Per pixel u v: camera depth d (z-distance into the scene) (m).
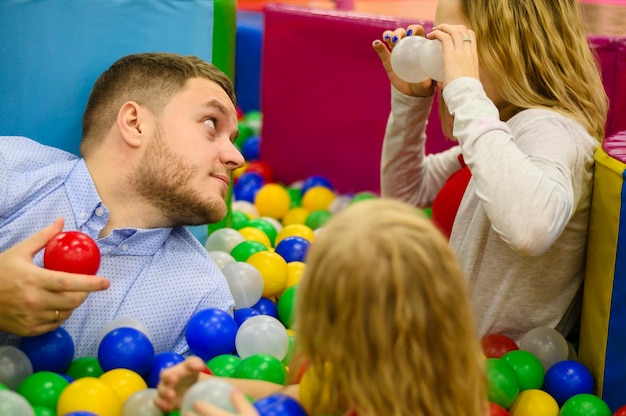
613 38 2.17
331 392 1.09
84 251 1.37
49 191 1.60
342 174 2.77
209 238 2.08
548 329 1.73
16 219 1.57
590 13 2.49
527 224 1.50
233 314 1.74
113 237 1.59
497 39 1.75
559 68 1.77
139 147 1.61
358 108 2.67
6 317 1.37
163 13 1.92
